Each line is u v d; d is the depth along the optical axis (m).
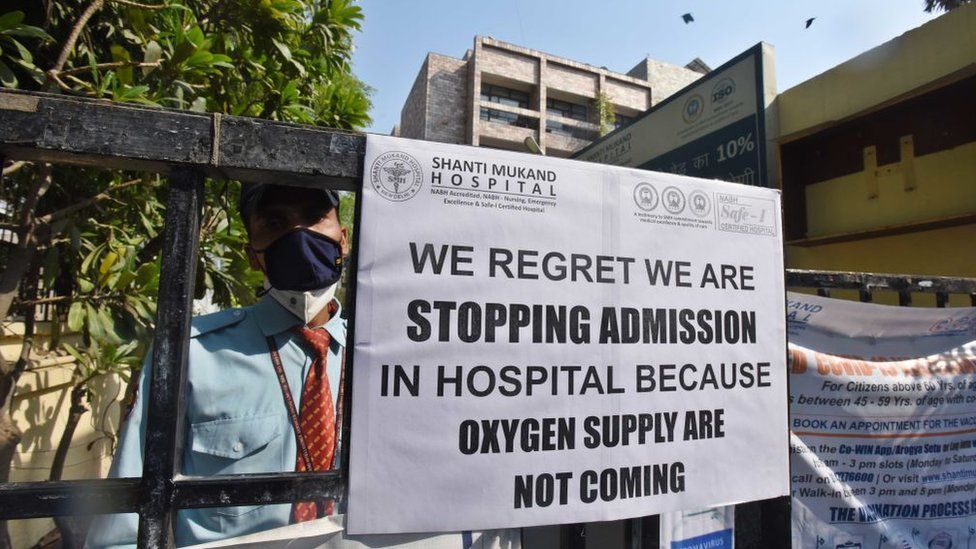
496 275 0.98
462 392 0.94
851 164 5.03
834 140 5.19
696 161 5.44
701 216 1.15
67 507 0.79
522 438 0.97
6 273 1.76
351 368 0.90
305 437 1.21
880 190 4.77
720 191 1.17
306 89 3.55
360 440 0.89
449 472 0.92
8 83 1.86
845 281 1.51
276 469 1.17
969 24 3.99
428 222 0.95
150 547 0.80
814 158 5.38
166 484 0.82
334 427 1.26
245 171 0.90
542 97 25.08
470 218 0.97
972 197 4.10
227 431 1.16
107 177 2.71
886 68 4.54
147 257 2.76
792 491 1.46
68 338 3.26
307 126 0.91
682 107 5.65
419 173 0.95
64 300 2.21
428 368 0.93
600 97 25.83
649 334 1.08
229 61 2.42
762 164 4.73
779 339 1.20
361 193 0.92
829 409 1.51
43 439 2.96
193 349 1.21
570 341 1.02
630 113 27.77
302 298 1.25
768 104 5.26
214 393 1.17
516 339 0.98
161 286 0.84
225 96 2.96
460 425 0.94
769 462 1.16
